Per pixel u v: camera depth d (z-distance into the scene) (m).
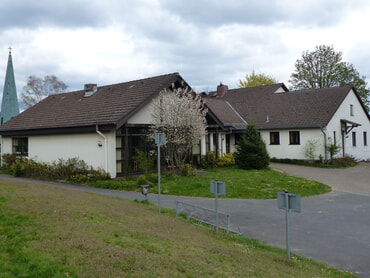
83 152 18.36
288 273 5.91
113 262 5.17
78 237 6.16
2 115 33.00
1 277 4.46
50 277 4.59
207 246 7.00
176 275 5.04
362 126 34.25
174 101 18.03
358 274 6.59
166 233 7.59
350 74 46.78
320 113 28.86
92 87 23.12
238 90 39.91
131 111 17.00
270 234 9.06
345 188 16.97
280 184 16.59
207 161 23.00
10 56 33.44
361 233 9.20
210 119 23.44
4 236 5.96
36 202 8.43
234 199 13.56
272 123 30.59
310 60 48.00
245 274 5.56
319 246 8.15
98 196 11.55
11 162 21.44
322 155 27.83
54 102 24.61
